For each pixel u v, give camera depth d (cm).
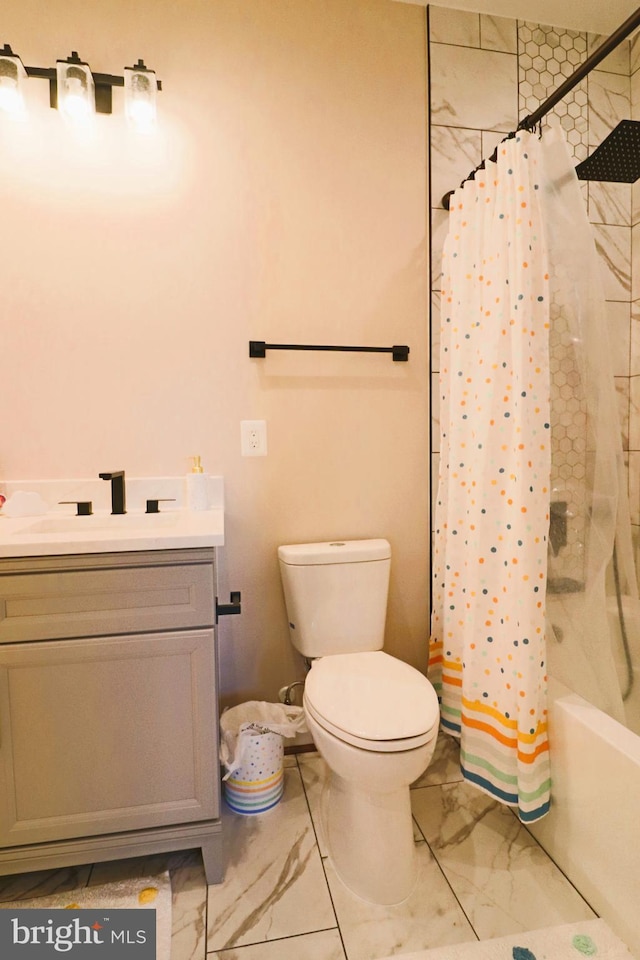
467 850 125
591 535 124
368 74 159
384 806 112
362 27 158
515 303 121
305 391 161
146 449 153
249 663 165
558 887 114
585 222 120
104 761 108
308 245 158
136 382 151
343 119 158
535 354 119
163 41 146
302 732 168
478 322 139
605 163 139
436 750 168
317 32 156
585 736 109
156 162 148
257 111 153
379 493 169
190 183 150
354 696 118
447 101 164
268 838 130
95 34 142
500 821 135
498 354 128
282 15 153
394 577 172
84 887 114
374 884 110
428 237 166
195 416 155
